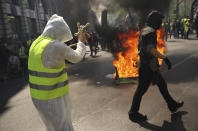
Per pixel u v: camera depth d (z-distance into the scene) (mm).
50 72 1741
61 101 1871
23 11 17203
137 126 2926
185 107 3414
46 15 22703
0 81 7578
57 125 1843
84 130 2955
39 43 1789
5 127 3400
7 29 14016
